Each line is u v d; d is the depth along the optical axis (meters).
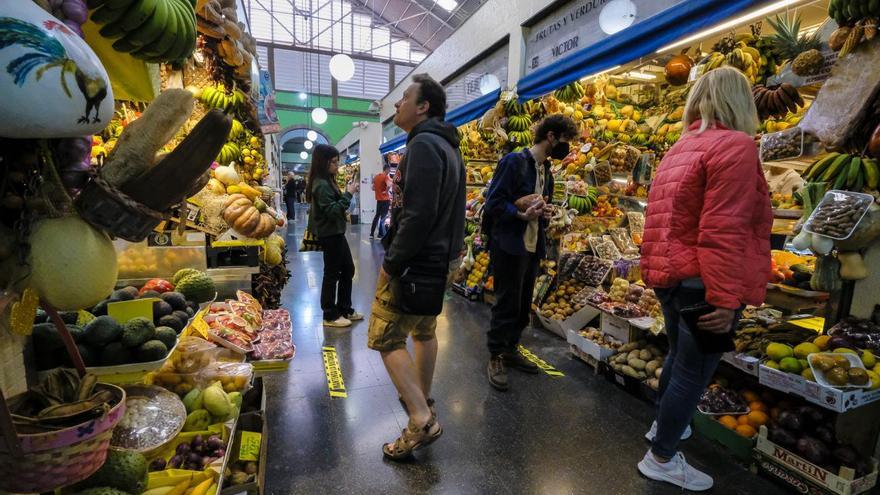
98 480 1.05
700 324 1.38
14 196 0.71
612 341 2.73
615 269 3.03
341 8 18.16
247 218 2.64
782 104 2.07
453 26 15.01
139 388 1.42
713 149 1.36
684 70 2.83
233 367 1.83
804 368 1.66
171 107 0.78
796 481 1.63
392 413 2.16
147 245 2.21
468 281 4.54
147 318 1.40
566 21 3.95
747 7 1.71
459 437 1.98
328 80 19.55
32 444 0.71
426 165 1.53
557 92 3.92
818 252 1.64
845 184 1.64
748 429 1.84
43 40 0.58
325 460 1.79
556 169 3.83
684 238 1.47
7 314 0.95
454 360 2.86
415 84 1.74
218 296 2.87
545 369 2.73
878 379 1.53
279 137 19.80
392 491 1.62
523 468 1.77
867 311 1.71
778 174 2.61
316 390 2.38
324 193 3.27
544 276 3.56
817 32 1.92
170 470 1.25
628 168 3.54
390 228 1.73
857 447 1.70
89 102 0.65
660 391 1.85
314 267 6.02
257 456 1.53
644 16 3.19
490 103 4.20
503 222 2.42
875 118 1.61
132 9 0.82
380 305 1.72
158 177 0.78
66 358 1.16
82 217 0.78
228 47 2.51
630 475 1.74
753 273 1.34
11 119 0.59
